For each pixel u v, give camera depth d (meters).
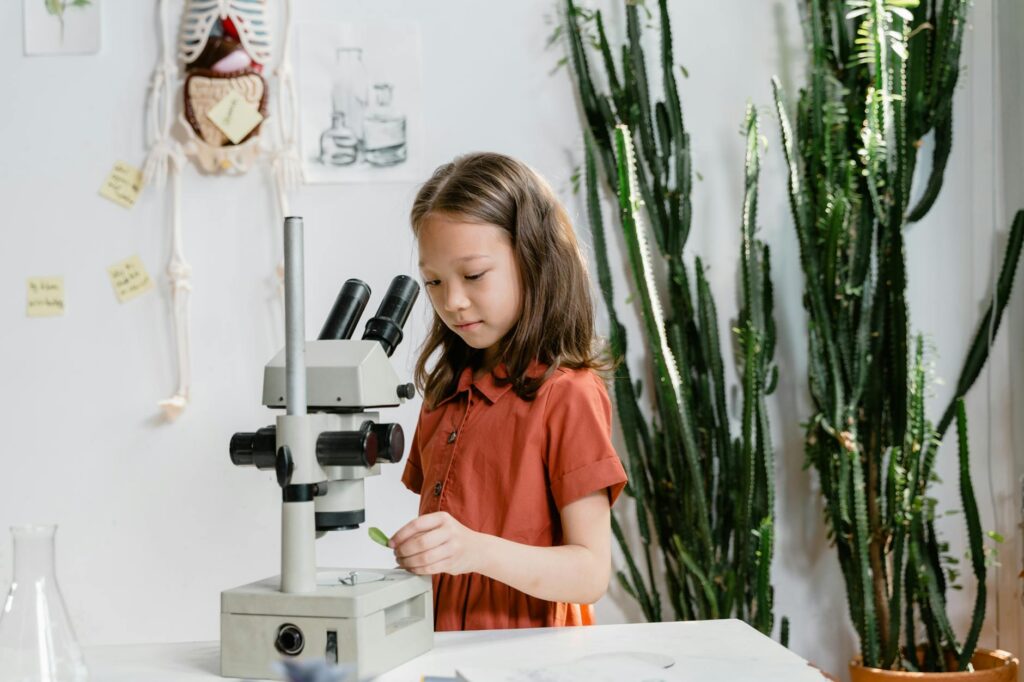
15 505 2.12
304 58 2.15
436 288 1.25
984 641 2.16
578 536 1.18
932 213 2.18
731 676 0.87
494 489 1.25
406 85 2.16
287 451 0.92
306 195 2.15
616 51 2.18
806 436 2.09
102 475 2.13
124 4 2.15
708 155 2.19
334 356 0.98
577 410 1.22
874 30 1.85
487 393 1.29
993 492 2.17
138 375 2.15
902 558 2.00
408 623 0.97
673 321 2.07
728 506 2.02
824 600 2.16
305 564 0.92
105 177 2.15
